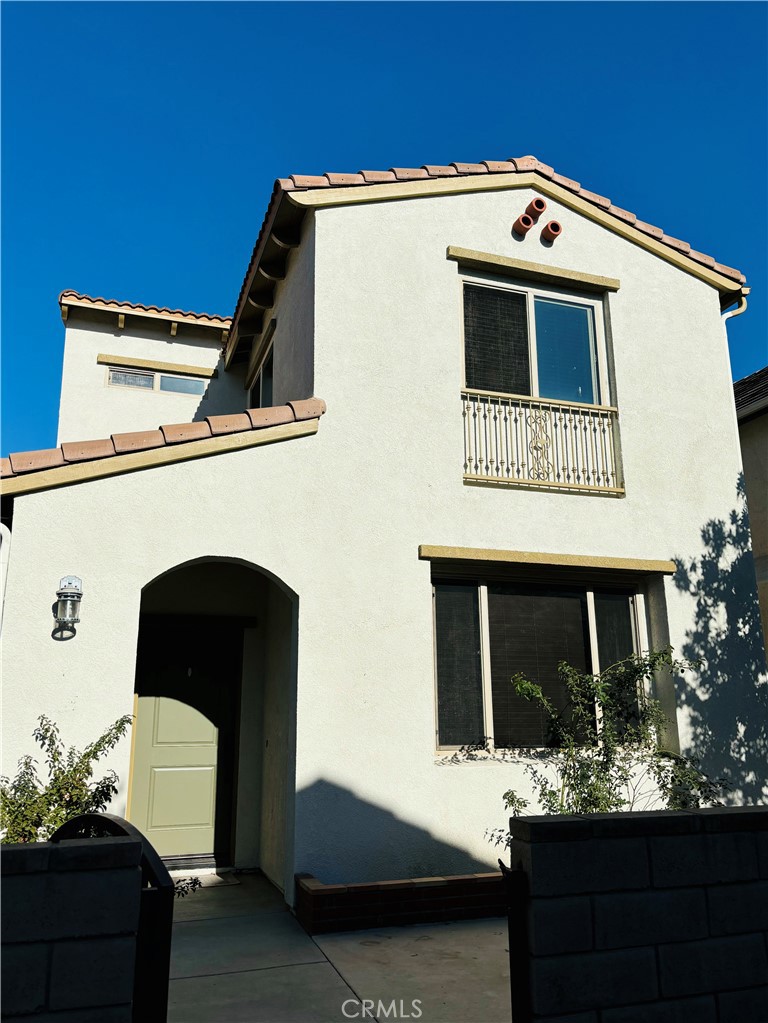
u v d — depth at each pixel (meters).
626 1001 3.22
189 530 6.53
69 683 5.87
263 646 9.02
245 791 8.61
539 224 8.88
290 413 7.09
